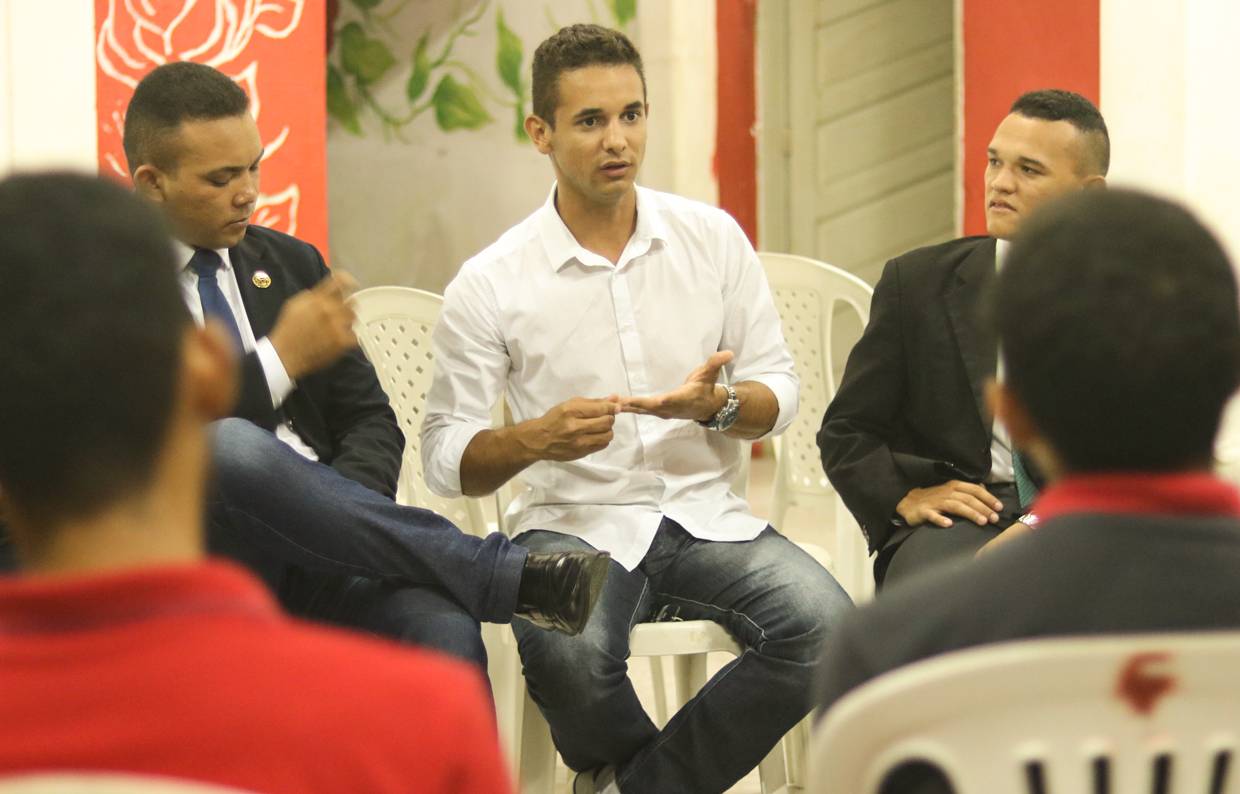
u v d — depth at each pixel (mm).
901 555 2660
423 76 6219
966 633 1142
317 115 3703
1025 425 1188
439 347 2824
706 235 2881
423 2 6172
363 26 6254
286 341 2373
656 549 2754
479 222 6227
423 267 6309
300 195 3688
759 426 2775
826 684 1221
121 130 3406
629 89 2736
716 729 2619
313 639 924
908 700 1101
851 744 1135
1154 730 1082
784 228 6539
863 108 6539
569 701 2578
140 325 909
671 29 6055
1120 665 1061
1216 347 1110
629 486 2803
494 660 2852
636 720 2641
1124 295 1112
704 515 2801
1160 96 4164
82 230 916
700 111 6172
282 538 2340
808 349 3406
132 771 865
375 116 6293
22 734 862
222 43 3531
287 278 2689
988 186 2781
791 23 6402
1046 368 1135
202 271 2584
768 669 2613
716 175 6277
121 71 3396
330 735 887
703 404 2646
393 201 6309
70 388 892
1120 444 1133
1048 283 1137
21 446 898
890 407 2855
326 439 2691
